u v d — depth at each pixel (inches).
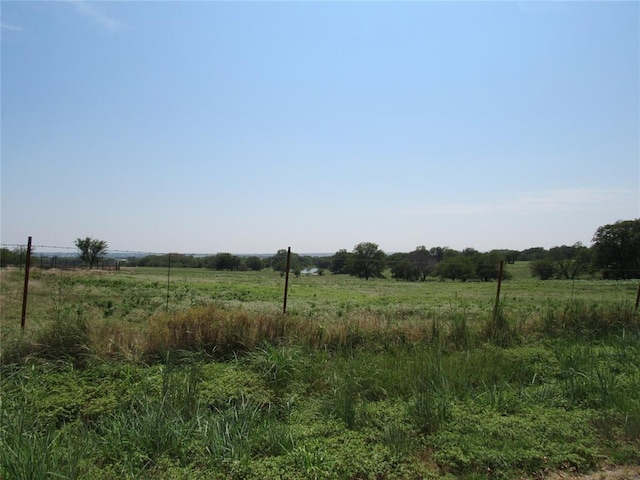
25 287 285.0
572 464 153.8
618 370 265.9
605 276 1497.3
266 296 866.1
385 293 1024.2
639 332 351.9
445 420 186.1
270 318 304.3
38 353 241.6
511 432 172.7
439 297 882.1
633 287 1042.1
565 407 209.9
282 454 155.5
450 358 262.5
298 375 237.6
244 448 153.9
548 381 250.2
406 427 177.5
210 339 276.5
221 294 853.2
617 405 203.0
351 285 1334.9
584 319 383.9
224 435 161.6
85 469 134.3
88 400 197.3
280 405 207.6
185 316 289.0
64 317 285.0
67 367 232.7
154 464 145.7
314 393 222.8
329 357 274.8
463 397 214.2
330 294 968.3
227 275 1507.1
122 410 181.9
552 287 1095.6
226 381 223.8
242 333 281.9
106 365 234.5
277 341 283.3
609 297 814.5
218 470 141.9
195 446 155.9
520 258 1929.1
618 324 378.0
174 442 155.6
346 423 183.0
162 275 1349.7
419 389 217.3
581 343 325.7
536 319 380.8
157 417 164.7
